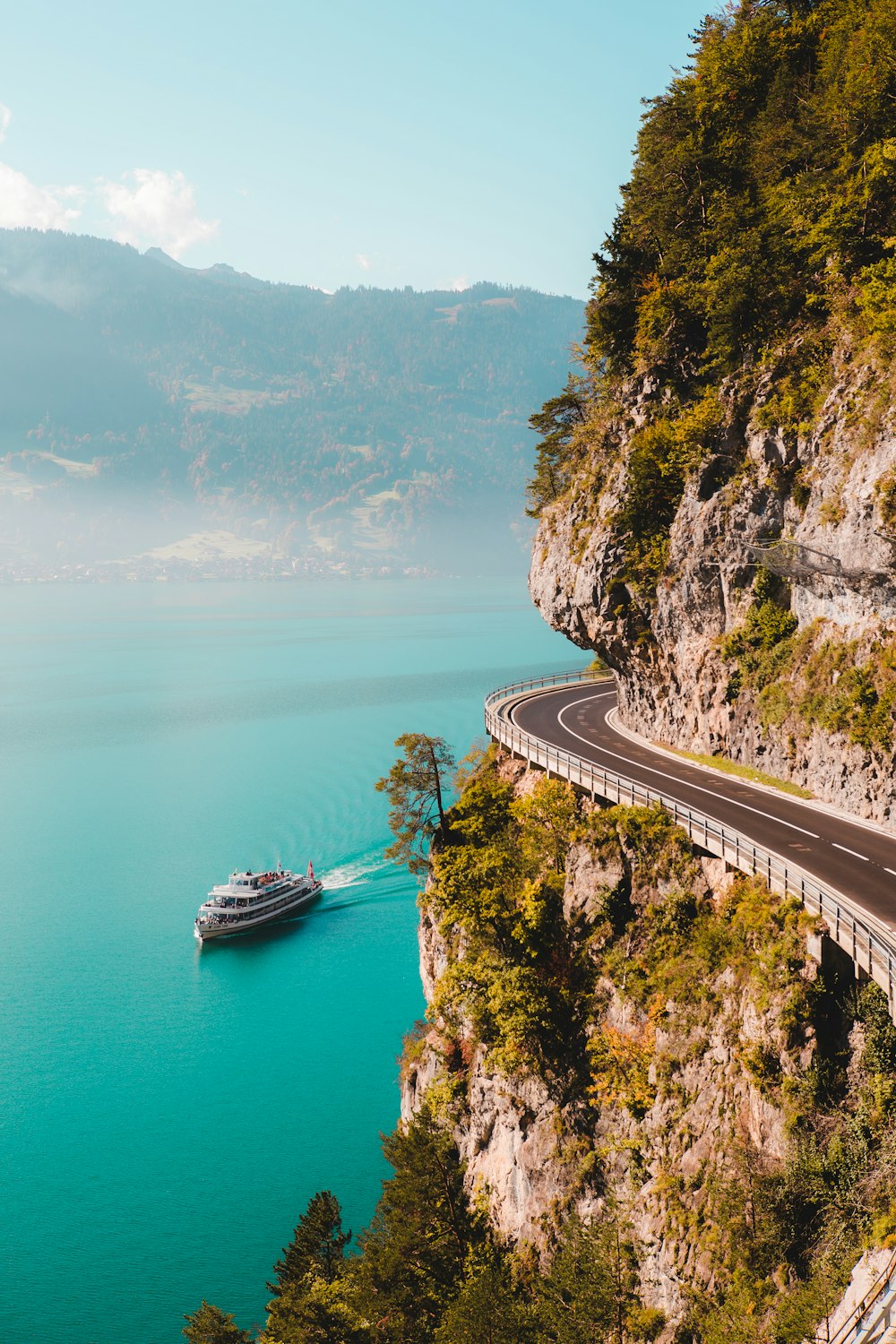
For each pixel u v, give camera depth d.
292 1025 85.38
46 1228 61.25
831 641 51.69
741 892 41.47
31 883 118.12
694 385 65.44
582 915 49.53
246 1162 67.25
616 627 68.38
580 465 76.31
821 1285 28.45
